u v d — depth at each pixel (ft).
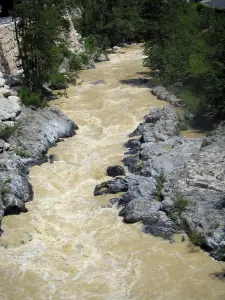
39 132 66.69
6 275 41.91
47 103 85.10
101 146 67.87
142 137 66.69
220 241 43.27
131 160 61.11
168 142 63.77
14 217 50.52
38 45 85.87
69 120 74.38
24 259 44.11
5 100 72.28
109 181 55.62
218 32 86.38
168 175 54.39
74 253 45.01
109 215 50.72
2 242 46.37
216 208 47.32
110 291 39.83
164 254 43.78
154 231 46.91
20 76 89.04
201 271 41.19
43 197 54.75
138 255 43.91
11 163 56.85
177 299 38.22
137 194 51.98
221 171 51.72
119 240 46.34
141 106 82.38
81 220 50.24
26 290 40.16
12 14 84.69
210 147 57.72
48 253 45.03
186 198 49.34
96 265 43.16
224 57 76.84
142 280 40.73
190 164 54.54
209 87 71.97
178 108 78.54
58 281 41.29
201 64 81.66
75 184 57.62
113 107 82.84
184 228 46.85
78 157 64.39
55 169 60.85
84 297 39.29
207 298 38.06
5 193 51.47
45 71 89.15
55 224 49.52
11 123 67.46
